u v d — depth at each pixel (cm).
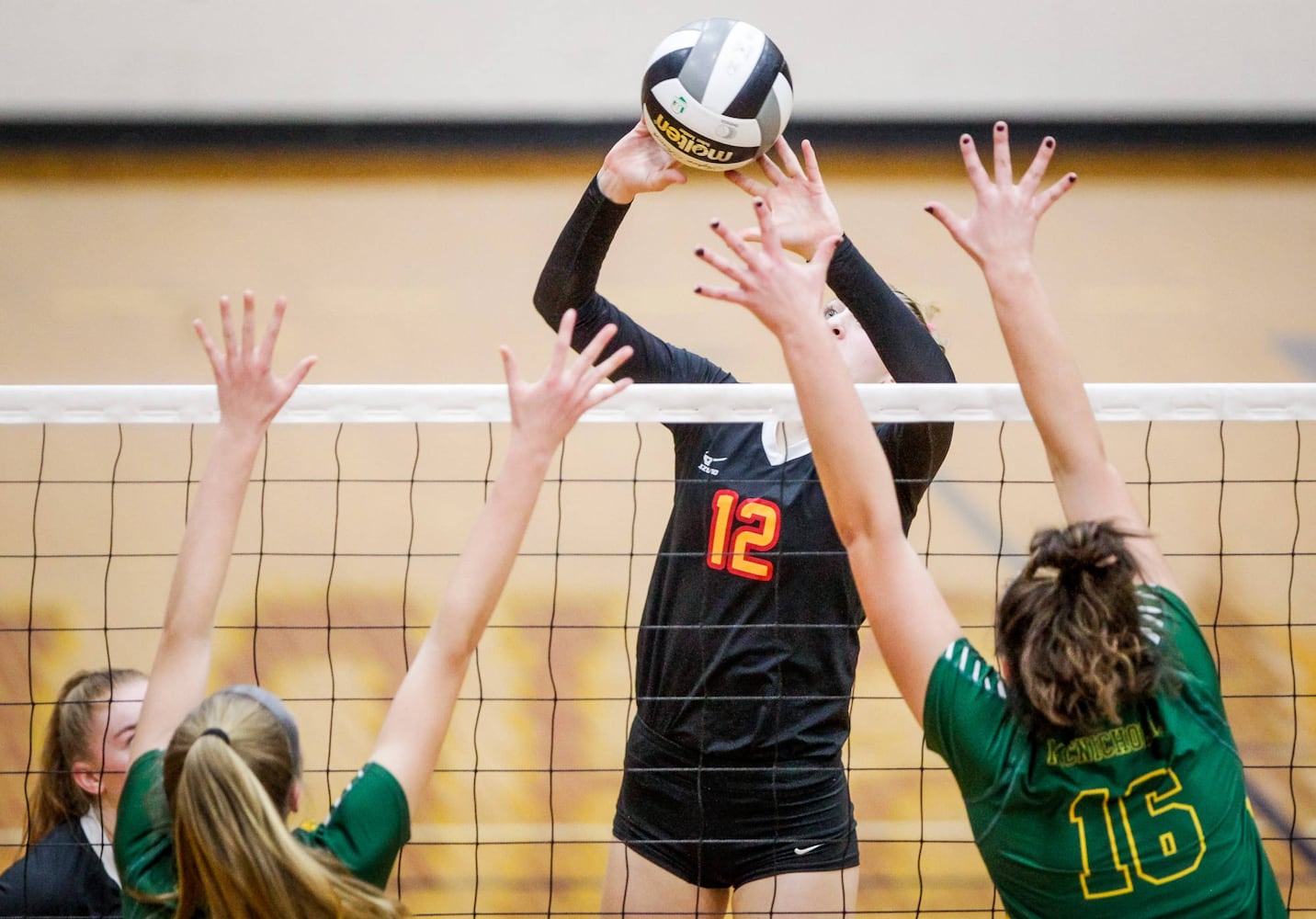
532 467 666
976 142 2888
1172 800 566
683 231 2681
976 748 587
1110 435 2378
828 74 2891
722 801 927
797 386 634
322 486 2270
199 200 2773
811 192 847
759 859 927
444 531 2202
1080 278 2656
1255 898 570
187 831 544
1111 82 2881
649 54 2873
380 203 2795
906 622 614
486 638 1998
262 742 579
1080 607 565
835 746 938
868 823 1778
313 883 538
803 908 917
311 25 2828
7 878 845
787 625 906
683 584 947
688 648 934
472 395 870
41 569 2123
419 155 2852
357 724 1866
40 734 1866
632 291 2555
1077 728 566
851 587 934
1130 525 645
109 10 2800
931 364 868
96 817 877
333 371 2436
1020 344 674
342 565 2131
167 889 587
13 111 2803
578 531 2184
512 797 1808
